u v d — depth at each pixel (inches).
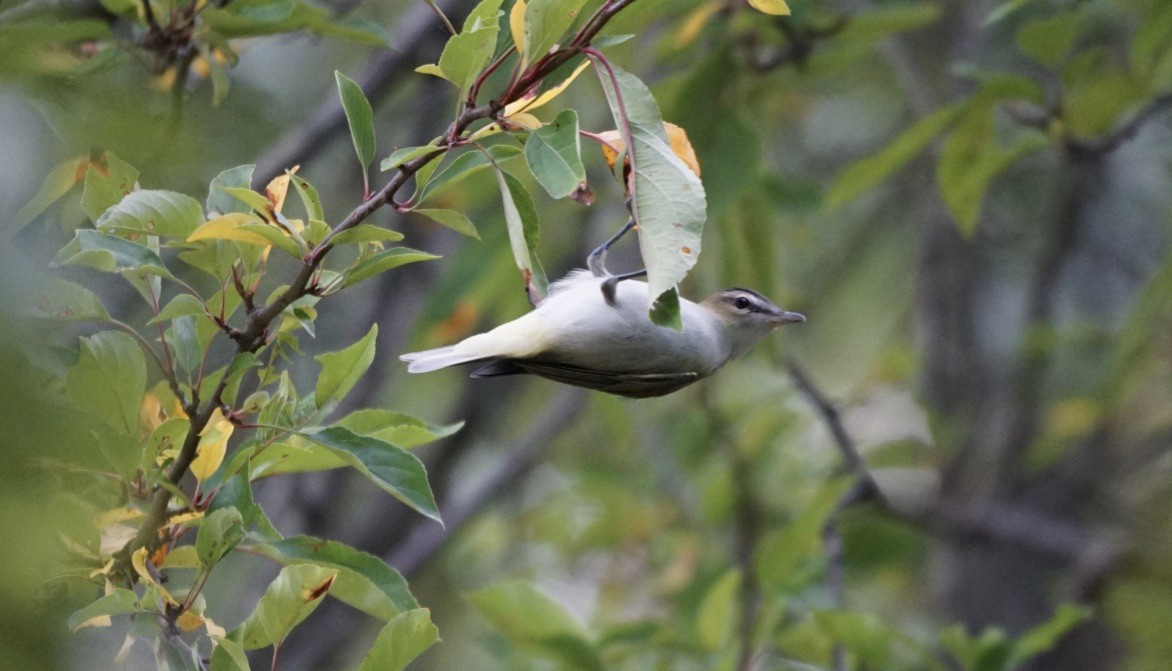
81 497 210.4
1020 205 718.5
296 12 318.0
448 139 206.2
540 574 660.1
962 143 440.5
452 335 492.1
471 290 491.5
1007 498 664.4
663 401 641.0
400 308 531.5
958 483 666.8
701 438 603.2
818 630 431.8
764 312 367.2
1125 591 556.7
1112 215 705.6
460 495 639.1
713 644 431.8
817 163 738.2
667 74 528.7
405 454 219.3
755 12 430.3
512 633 403.5
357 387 511.2
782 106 633.6
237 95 343.0
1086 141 436.1
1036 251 718.5
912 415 668.1
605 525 609.6
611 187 536.1
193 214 213.2
